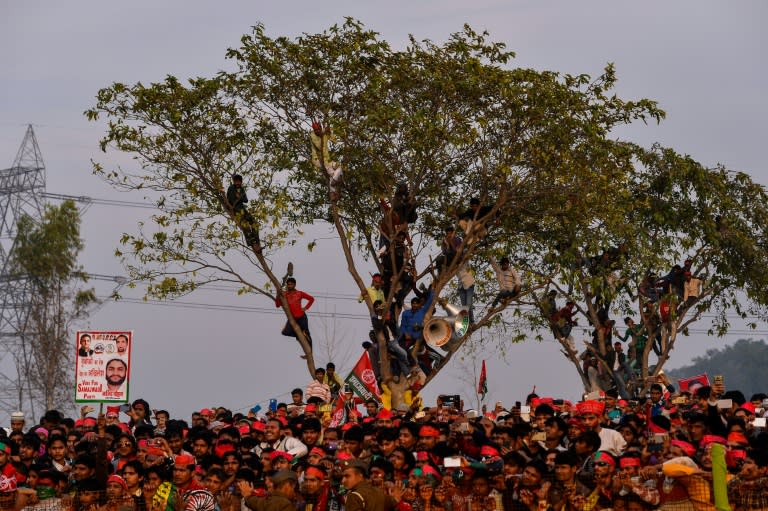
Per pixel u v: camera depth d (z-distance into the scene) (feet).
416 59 185.16
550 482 95.61
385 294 188.65
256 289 191.21
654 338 236.43
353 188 199.52
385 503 92.68
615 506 94.07
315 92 186.60
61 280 393.29
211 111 188.14
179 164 189.47
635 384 230.07
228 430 119.34
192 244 189.67
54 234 392.47
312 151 192.34
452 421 130.21
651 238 235.40
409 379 180.96
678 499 92.79
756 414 130.62
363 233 202.59
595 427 106.22
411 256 190.70
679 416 126.82
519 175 188.65
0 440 124.16
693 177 236.43
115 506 105.40
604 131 188.96
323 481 102.78
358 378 165.37
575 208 190.19
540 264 219.82
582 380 236.22
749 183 246.27
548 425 108.06
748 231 244.42
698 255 242.78
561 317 231.30
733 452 96.22
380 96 184.65
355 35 186.80
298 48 184.55
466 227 189.98
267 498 92.58
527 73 183.93
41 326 384.47
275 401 154.61
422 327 183.11
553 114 183.52
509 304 200.85
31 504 111.14
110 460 120.88
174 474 104.68
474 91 183.32
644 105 187.42
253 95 188.24
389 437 107.55
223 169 190.90
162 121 186.91
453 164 194.70
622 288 235.81
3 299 399.03
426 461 103.40
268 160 193.47
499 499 99.55
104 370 124.06
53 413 144.97
